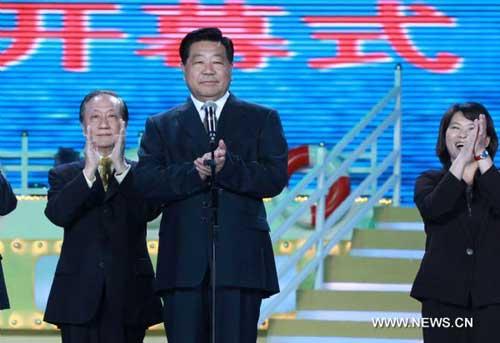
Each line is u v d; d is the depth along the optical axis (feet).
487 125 67.92
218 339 61.21
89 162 64.49
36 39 117.08
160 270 62.44
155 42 117.80
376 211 96.73
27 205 90.38
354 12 118.42
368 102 117.50
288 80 117.50
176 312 61.82
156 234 89.86
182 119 63.31
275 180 62.03
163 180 61.62
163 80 117.60
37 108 116.26
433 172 68.39
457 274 65.36
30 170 107.24
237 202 62.03
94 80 117.08
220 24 118.11
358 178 112.88
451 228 65.98
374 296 87.71
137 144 115.65
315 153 103.65
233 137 62.85
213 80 62.80
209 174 60.85
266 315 85.87
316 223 90.07
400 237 92.79
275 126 63.46
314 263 88.58
